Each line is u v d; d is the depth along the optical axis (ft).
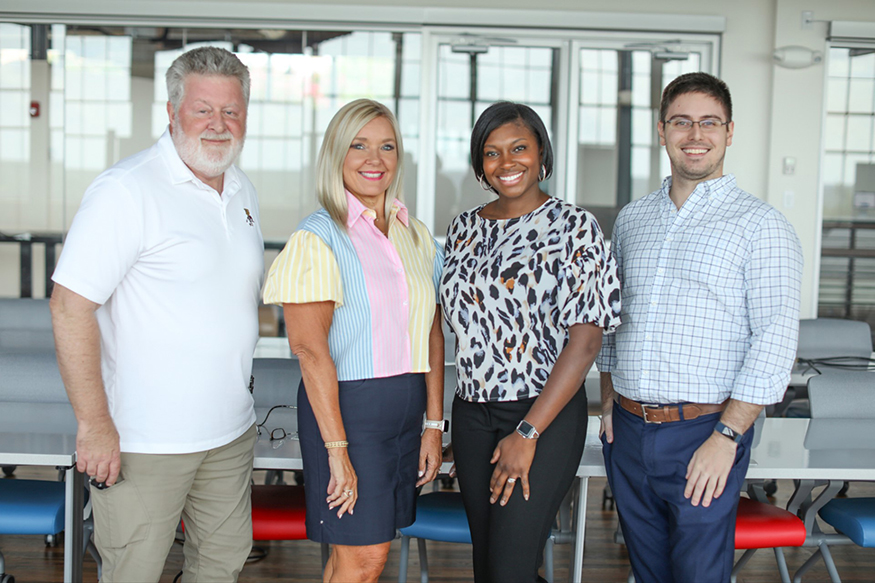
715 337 6.73
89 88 20.57
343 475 6.23
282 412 9.85
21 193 21.04
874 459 8.13
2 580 8.67
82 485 7.87
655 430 6.97
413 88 19.92
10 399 10.11
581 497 7.86
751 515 8.71
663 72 19.83
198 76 6.50
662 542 7.22
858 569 11.09
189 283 6.46
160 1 19.26
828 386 10.41
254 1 19.26
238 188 7.12
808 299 20.06
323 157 6.46
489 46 19.67
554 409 6.29
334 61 19.92
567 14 19.31
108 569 6.69
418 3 19.39
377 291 6.35
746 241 6.60
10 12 19.52
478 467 6.70
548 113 19.90
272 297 6.14
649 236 7.15
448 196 20.12
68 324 6.05
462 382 6.80
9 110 20.63
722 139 6.87
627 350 7.13
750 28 19.65
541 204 6.79
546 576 8.59
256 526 8.30
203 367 6.56
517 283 6.48
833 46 19.74
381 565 6.57
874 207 20.24
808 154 19.66
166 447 6.47
